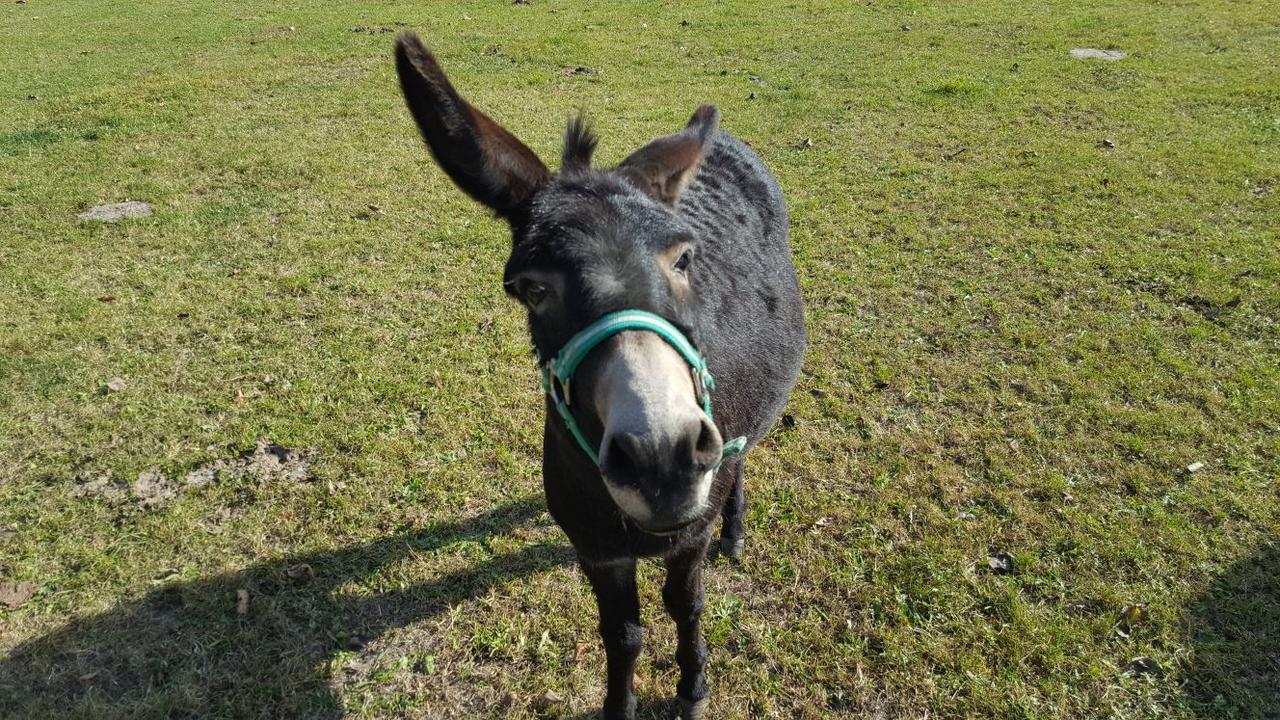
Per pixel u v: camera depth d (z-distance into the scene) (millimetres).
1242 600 1242
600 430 774
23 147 3264
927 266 2303
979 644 1217
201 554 1407
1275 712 1089
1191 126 3273
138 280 2244
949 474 1550
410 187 2896
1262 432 1599
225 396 1787
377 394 1803
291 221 2621
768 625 1282
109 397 1775
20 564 1374
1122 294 2102
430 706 1175
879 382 1815
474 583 1363
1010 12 5551
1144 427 1627
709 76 4277
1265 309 1986
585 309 722
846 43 4898
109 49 5035
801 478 1564
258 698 1177
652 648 1258
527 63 4566
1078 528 1409
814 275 2271
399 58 827
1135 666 1172
